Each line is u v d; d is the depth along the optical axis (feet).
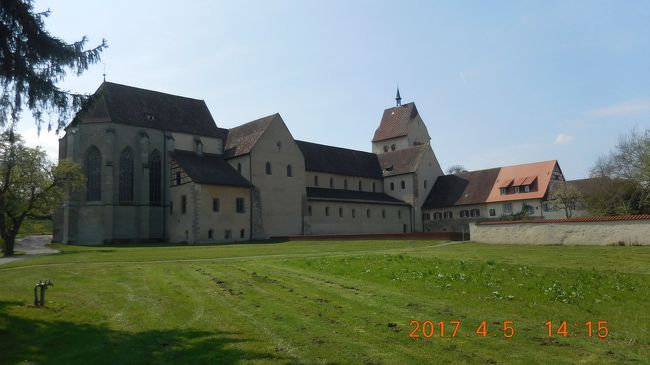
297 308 47.50
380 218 267.59
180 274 78.84
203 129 235.81
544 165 258.78
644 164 170.60
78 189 185.78
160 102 229.86
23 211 161.38
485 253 102.68
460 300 48.52
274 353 33.09
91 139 207.10
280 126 233.35
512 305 45.68
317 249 140.46
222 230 203.92
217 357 32.55
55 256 126.82
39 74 49.75
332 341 35.63
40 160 163.12
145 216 209.36
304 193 237.45
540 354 31.76
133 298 56.44
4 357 34.24
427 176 290.15
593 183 215.92
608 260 82.48
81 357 33.78
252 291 58.59
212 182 202.08
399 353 32.42
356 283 61.46
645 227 110.93
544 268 69.21
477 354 31.99
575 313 42.27
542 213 244.63
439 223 278.46
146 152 211.82
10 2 45.80
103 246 181.57
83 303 53.78
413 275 63.93
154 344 36.37
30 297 57.77
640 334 36.04
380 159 308.19
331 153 279.49
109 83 215.92
